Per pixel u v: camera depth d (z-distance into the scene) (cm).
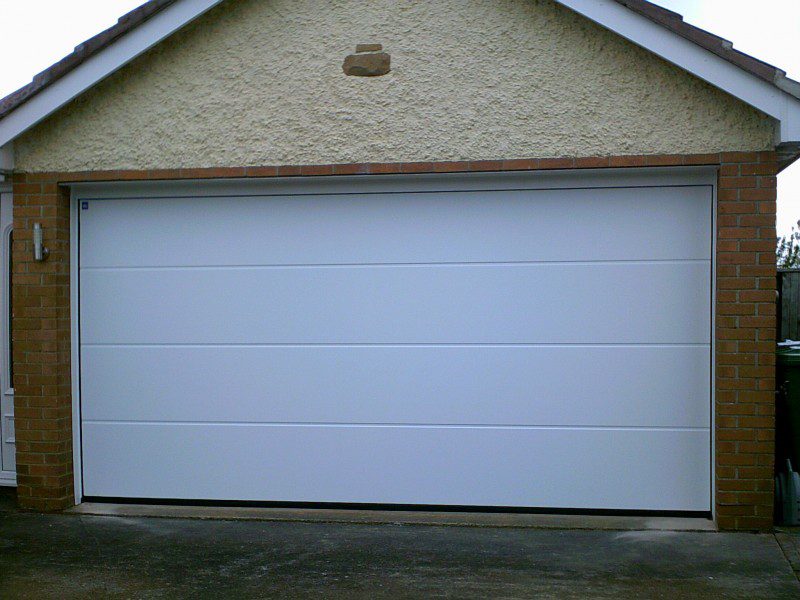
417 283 636
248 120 626
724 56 551
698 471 610
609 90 593
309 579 502
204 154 630
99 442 668
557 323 622
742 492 582
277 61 622
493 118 604
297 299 647
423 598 472
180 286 658
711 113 581
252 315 652
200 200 655
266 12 621
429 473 635
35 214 648
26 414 651
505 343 627
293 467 648
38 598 476
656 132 588
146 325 661
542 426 624
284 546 563
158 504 661
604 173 609
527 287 625
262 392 650
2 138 626
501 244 627
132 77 635
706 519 607
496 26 603
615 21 568
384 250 638
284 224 648
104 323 666
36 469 651
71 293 666
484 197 628
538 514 625
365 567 521
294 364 648
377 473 640
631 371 616
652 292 613
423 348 635
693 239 608
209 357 655
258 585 493
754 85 553
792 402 612
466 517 620
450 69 607
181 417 658
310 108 620
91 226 666
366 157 616
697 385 609
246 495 653
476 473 630
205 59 628
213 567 524
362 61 614
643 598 470
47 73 613
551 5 597
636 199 613
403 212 636
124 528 606
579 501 621
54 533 595
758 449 579
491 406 629
